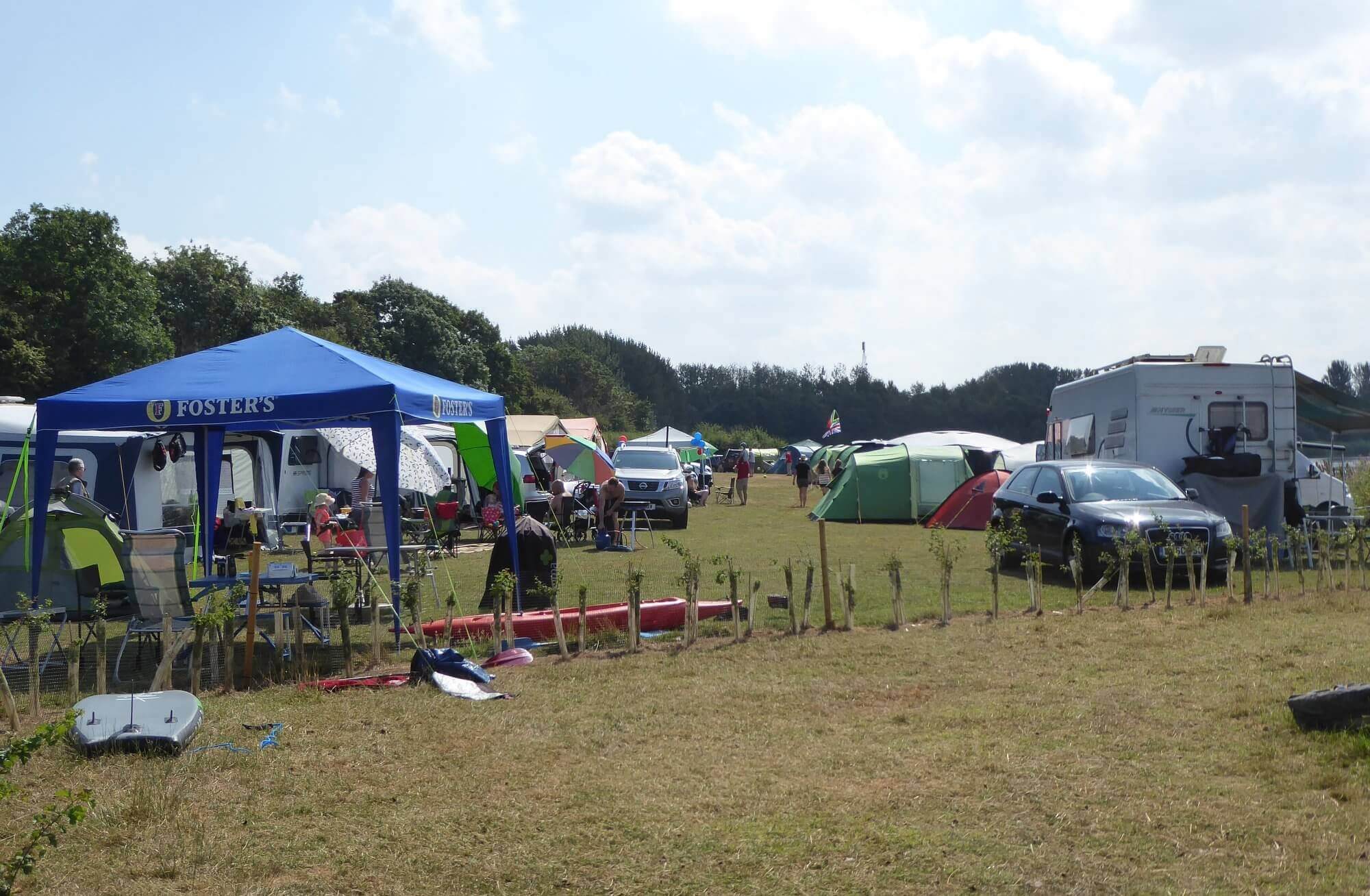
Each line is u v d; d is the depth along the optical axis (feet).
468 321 255.70
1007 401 369.09
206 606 31.89
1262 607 36.37
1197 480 52.34
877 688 26.12
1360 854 15.37
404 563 44.27
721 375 427.33
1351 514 54.60
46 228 130.52
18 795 18.24
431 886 15.11
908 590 42.63
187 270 170.91
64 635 35.68
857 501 86.99
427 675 27.40
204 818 17.57
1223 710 22.88
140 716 22.00
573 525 69.56
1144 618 34.94
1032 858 15.65
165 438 59.67
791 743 21.61
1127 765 19.63
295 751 21.21
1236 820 16.80
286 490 77.20
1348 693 20.62
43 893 14.70
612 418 354.33
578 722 23.36
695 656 29.94
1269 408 54.39
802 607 38.29
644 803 18.22
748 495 135.44
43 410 33.14
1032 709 23.63
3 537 32.65
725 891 14.88
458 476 84.69
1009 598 40.14
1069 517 46.42
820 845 16.29
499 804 18.25
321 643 32.45
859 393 391.86
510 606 30.96
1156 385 54.19
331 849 16.34
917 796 18.33
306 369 34.86
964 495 79.97
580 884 15.15
